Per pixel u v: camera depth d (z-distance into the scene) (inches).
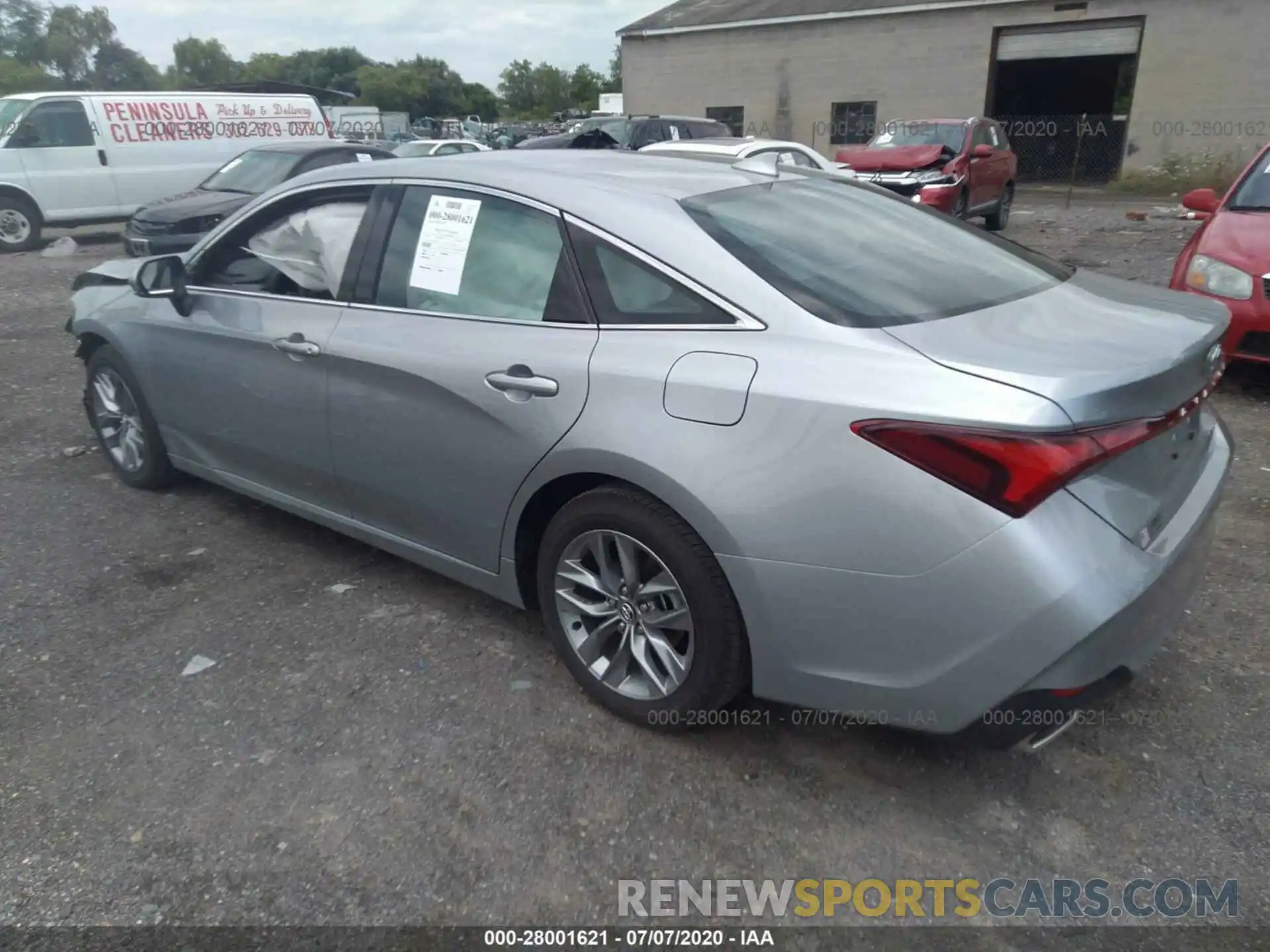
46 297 417.1
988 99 983.6
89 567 162.9
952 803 106.9
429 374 127.0
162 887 96.6
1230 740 115.4
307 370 143.9
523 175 128.6
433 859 100.0
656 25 1145.4
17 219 564.1
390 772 112.4
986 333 101.6
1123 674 95.7
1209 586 149.3
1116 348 98.7
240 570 161.6
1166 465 103.3
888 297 108.1
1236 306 230.4
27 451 219.0
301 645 138.6
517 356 119.1
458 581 139.3
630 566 115.0
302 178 153.9
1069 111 1133.1
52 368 290.5
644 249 113.5
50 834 103.2
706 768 112.7
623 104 1190.9
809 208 129.3
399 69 4271.7
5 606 149.9
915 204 147.0
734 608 106.3
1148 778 109.7
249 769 113.0
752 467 99.8
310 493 154.8
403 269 136.2
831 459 95.4
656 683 116.0
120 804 107.6
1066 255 501.4
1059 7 922.7
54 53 3284.9
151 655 136.3
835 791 109.0
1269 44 850.8
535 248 122.7
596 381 111.3
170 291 164.2
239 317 155.5
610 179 126.9
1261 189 256.5
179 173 612.1
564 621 123.6
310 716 122.6
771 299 105.1
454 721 121.5
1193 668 129.3
